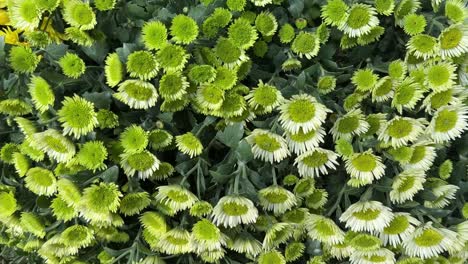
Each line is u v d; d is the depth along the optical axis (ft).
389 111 1.41
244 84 1.46
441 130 1.39
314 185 1.42
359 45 1.44
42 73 1.29
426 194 1.41
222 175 1.32
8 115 1.45
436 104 1.41
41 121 1.33
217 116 1.36
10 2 1.34
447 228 1.42
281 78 1.42
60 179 1.28
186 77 1.31
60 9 1.33
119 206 1.30
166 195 1.28
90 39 1.30
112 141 1.34
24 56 1.31
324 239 1.35
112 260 1.33
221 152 1.47
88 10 1.26
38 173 1.35
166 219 1.36
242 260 1.45
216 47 1.33
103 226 1.35
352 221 1.32
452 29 1.36
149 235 1.34
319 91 1.40
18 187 1.48
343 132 1.36
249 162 1.40
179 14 1.37
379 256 1.37
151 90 1.28
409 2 1.38
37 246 1.43
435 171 1.49
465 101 1.46
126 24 1.38
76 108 1.24
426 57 1.38
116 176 1.27
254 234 1.41
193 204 1.29
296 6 1.39
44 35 1.32
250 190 1.31
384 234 1.37
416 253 1.37
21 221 1.40
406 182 1.35
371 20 1.34
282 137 1.31
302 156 1.30
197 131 1.36
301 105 1.29
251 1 1.36
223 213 1.25
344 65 1.51
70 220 1.39
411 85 1.36
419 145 1.37
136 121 1.38
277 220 1.41
